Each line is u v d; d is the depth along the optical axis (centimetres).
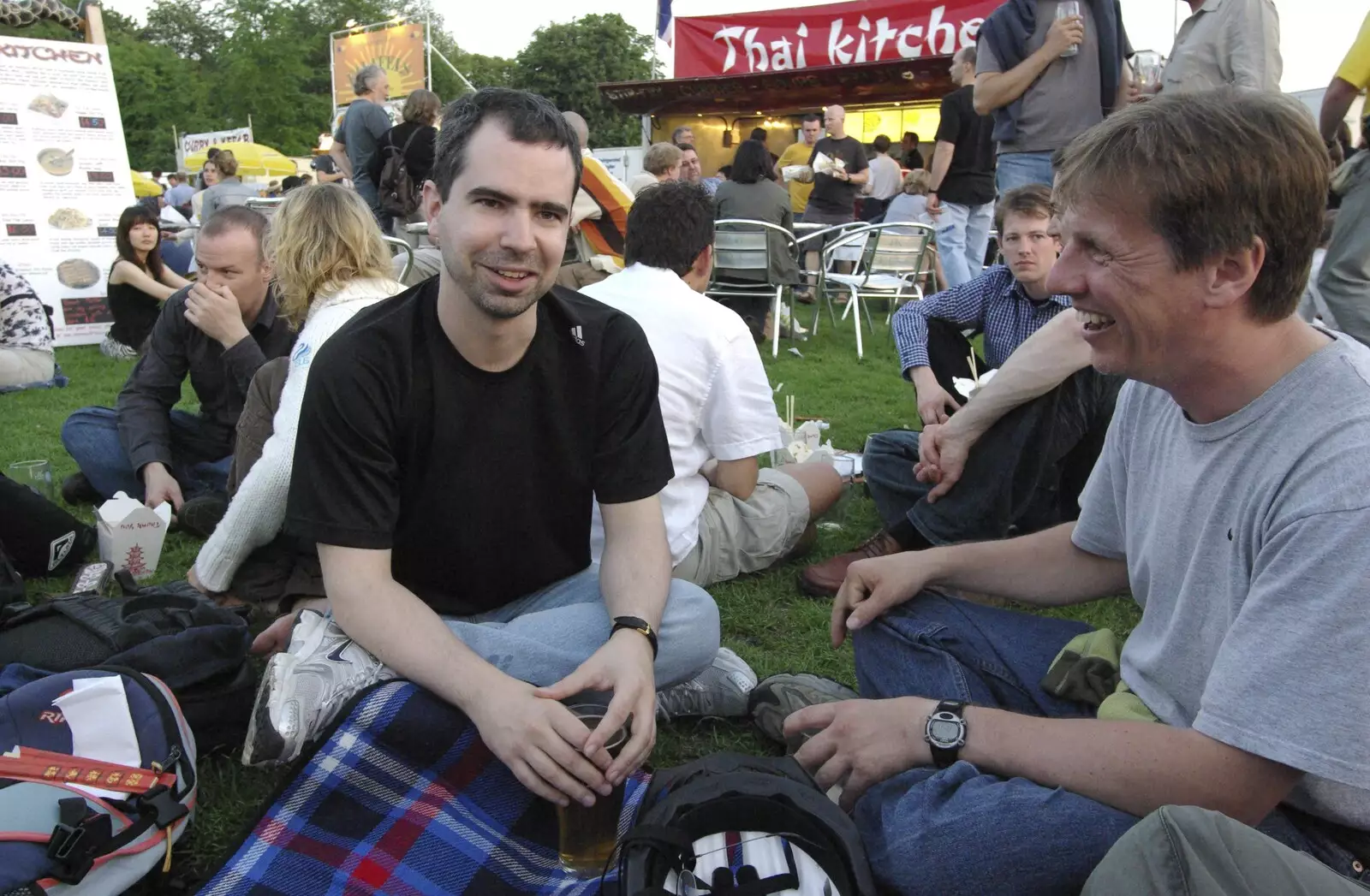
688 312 259
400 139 723
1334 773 114
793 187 1100
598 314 184
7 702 158
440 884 158
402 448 172
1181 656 142
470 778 165
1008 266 329
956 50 1210
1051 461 274
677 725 225
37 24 832
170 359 334
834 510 364
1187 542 141
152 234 703
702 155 1535
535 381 177
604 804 157
